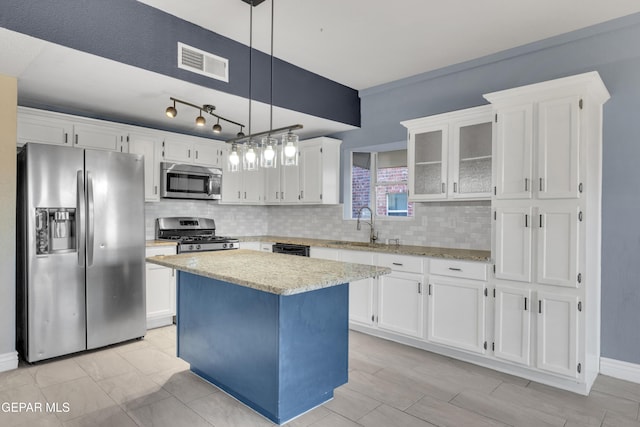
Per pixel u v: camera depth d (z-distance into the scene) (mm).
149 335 3781
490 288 2994
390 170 4871
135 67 2695
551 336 2707
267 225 5758
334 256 4074
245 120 4191
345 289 2553
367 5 2717
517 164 2869
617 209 2893
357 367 3021
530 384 2756
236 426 2182
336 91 4270
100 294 3348
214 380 2666
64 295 3158
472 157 3342
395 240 4191
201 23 3006
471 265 3086
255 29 3088
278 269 2367
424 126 3654
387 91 4359
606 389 2688
